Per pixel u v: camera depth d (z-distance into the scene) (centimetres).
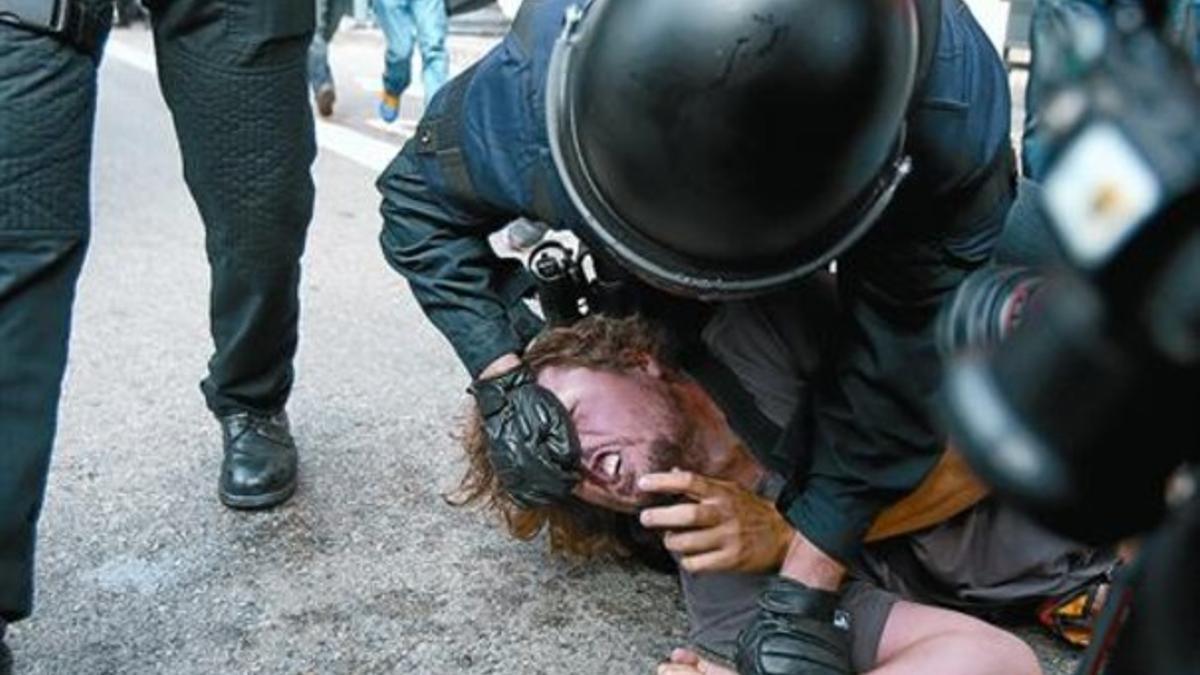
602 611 158
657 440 134
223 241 162
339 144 464
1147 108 39
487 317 141
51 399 120
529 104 120
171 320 256
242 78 153
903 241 114
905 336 118
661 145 94
